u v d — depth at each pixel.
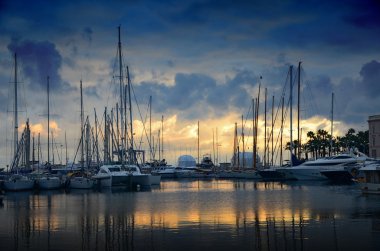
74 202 57.72
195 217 39.88
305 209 44.47
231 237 30.30
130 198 62.94
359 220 36.53
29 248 28.19
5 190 80.44
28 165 94.50
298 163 103.94
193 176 145.38
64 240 30.44
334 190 71.75
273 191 72.62
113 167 86.94
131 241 29.72
